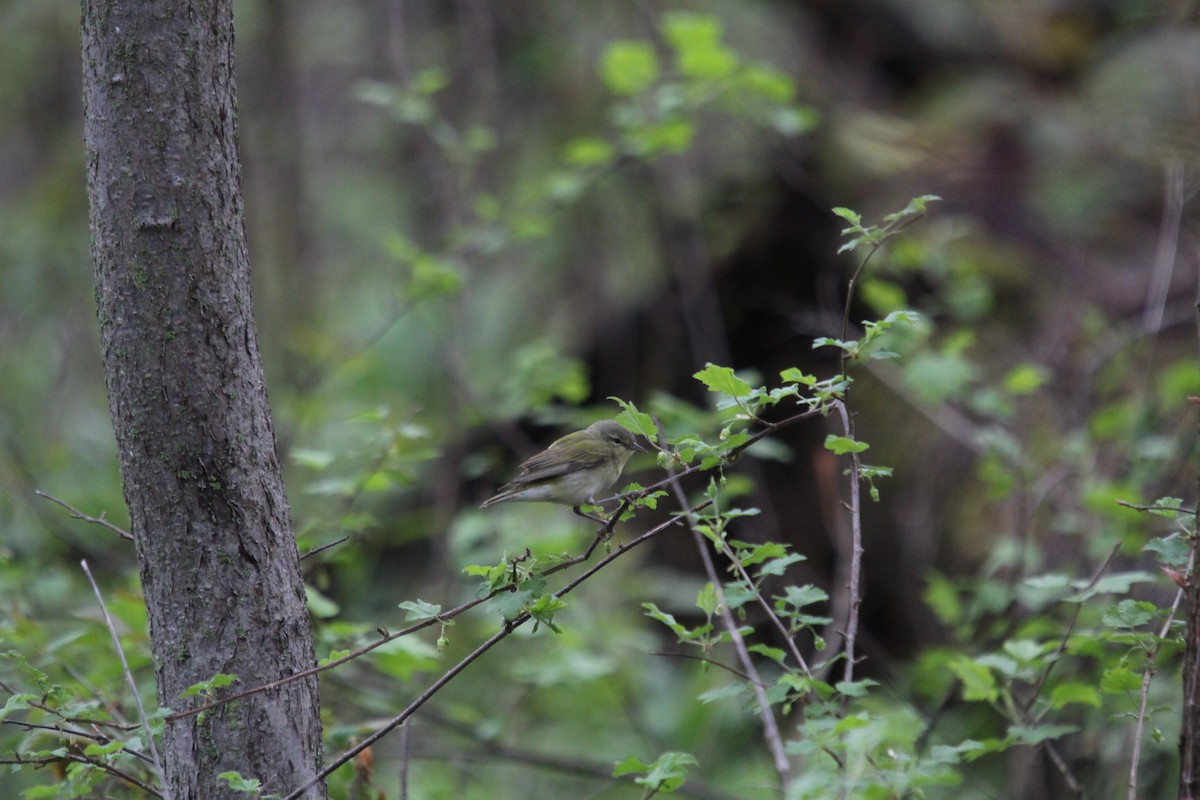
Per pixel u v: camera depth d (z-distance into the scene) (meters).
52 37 19.41
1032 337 13.16
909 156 15.44
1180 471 9.51
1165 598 9.03
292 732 5.19
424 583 14.52
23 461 11.98
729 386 5.18
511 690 13.61
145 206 4.98
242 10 20.14
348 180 20.98
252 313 5.28
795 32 17.55
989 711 10.45
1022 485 10.20
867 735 5.24
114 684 7.57
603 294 17.12
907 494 13.05
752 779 11.71
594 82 18.25
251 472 5.16
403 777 6.72
